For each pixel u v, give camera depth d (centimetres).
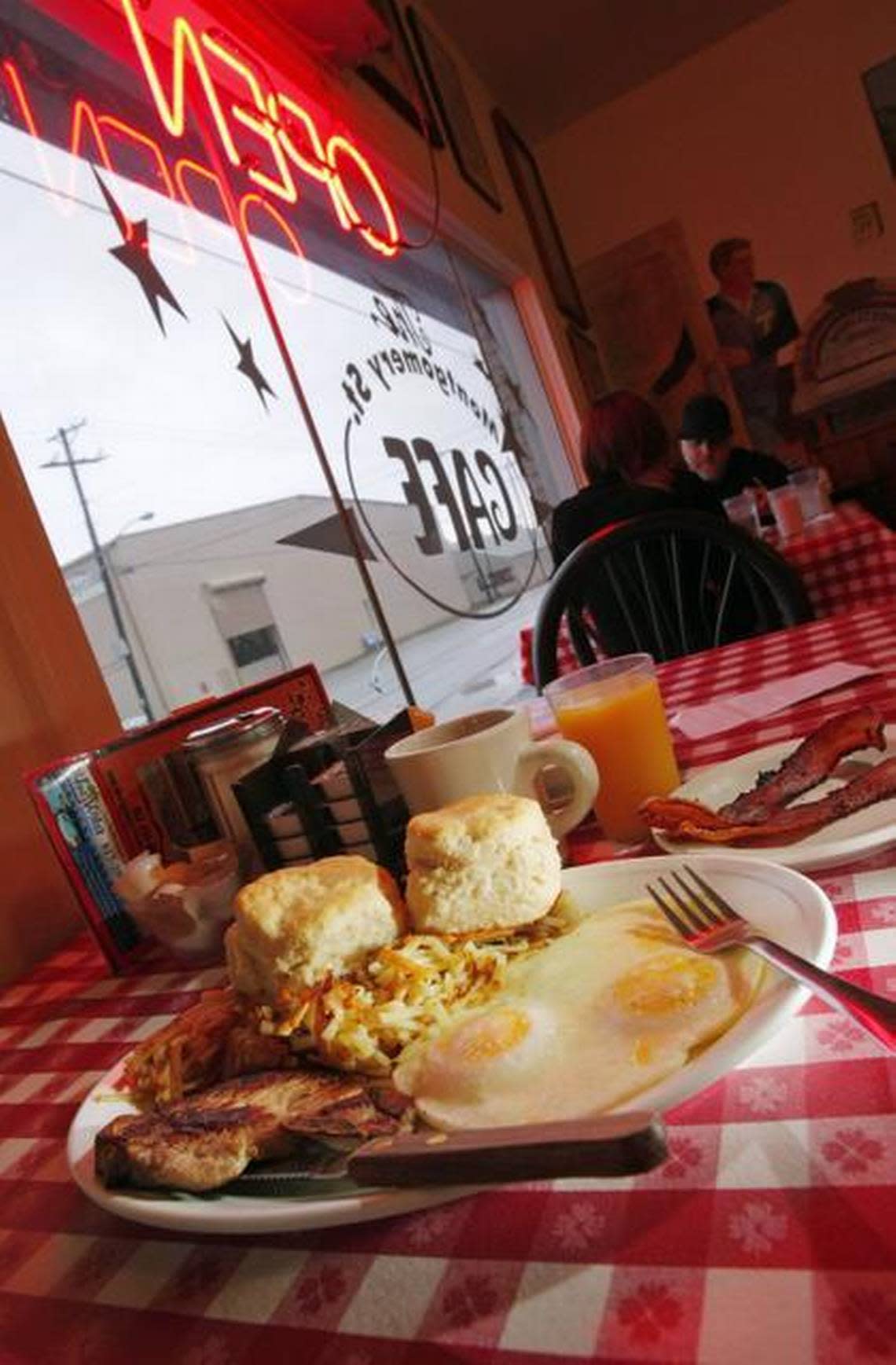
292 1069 51
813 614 175
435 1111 42
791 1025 47
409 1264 39
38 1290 46
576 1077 42
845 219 505
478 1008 50
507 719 76
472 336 407
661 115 524
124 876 85
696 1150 40
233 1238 45
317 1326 37
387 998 51
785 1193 36
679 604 197
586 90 511
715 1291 32
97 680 129
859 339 516
